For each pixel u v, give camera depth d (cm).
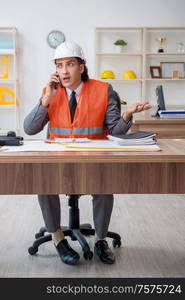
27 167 142
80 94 209
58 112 208
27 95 659
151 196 365
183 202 342
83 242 218
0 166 142
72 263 205
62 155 140
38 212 311
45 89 211
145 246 235
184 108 673
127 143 165
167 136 305
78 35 651
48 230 213
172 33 661
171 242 242
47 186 143
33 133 215
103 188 143
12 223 281
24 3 643
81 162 140
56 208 210
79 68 204
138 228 269
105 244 214
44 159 140
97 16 650
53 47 649
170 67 664
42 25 648
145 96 670
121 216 298
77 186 143
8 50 624
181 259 214
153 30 659
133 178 143
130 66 666
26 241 244
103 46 659
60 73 203
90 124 208
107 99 211
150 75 664
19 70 654
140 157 141
